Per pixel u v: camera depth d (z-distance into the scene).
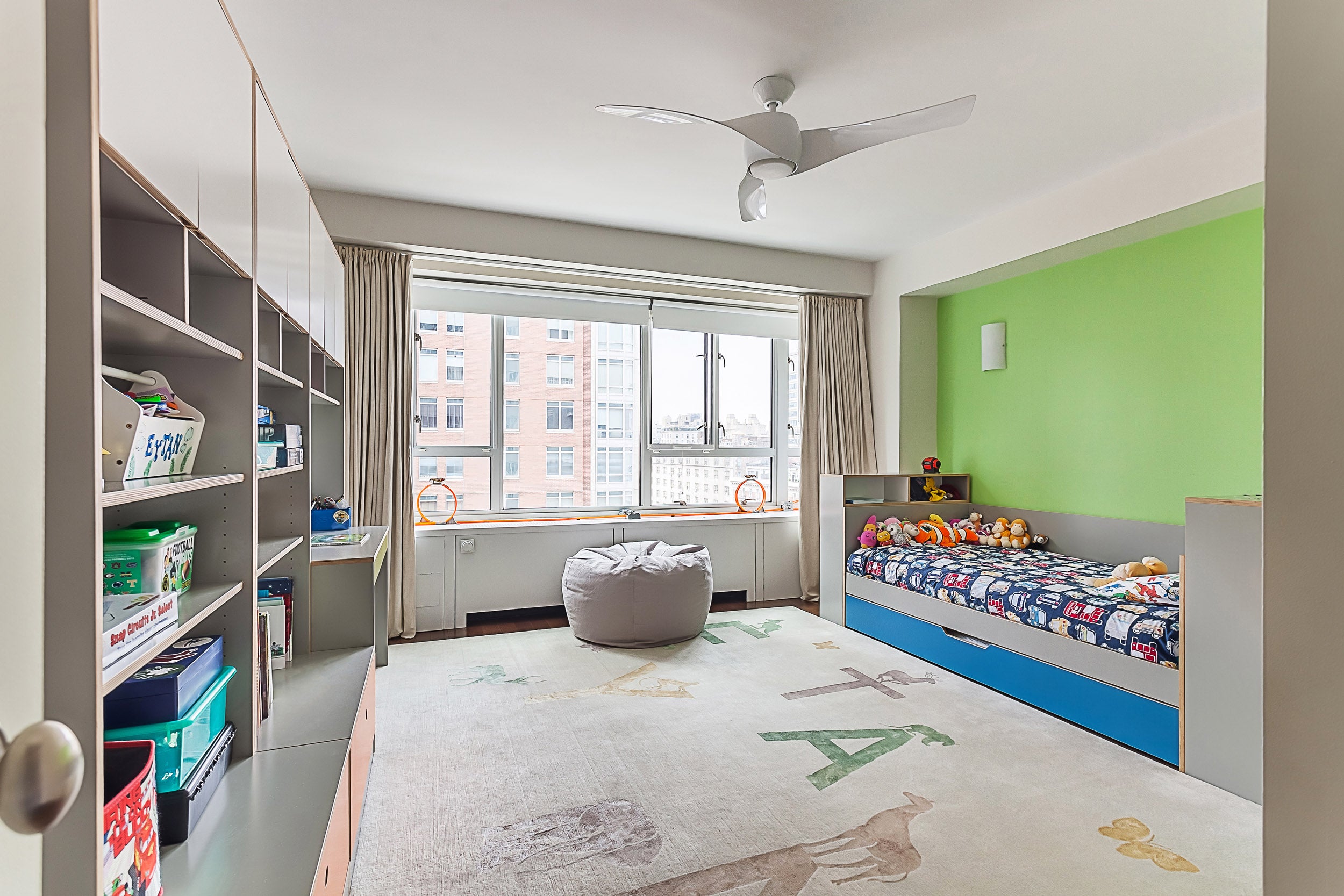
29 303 0.62
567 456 5.21
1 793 0.37
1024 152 3.38
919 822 2.17
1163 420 3.74
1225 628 2.41
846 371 5.45
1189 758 2.51
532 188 3.88
